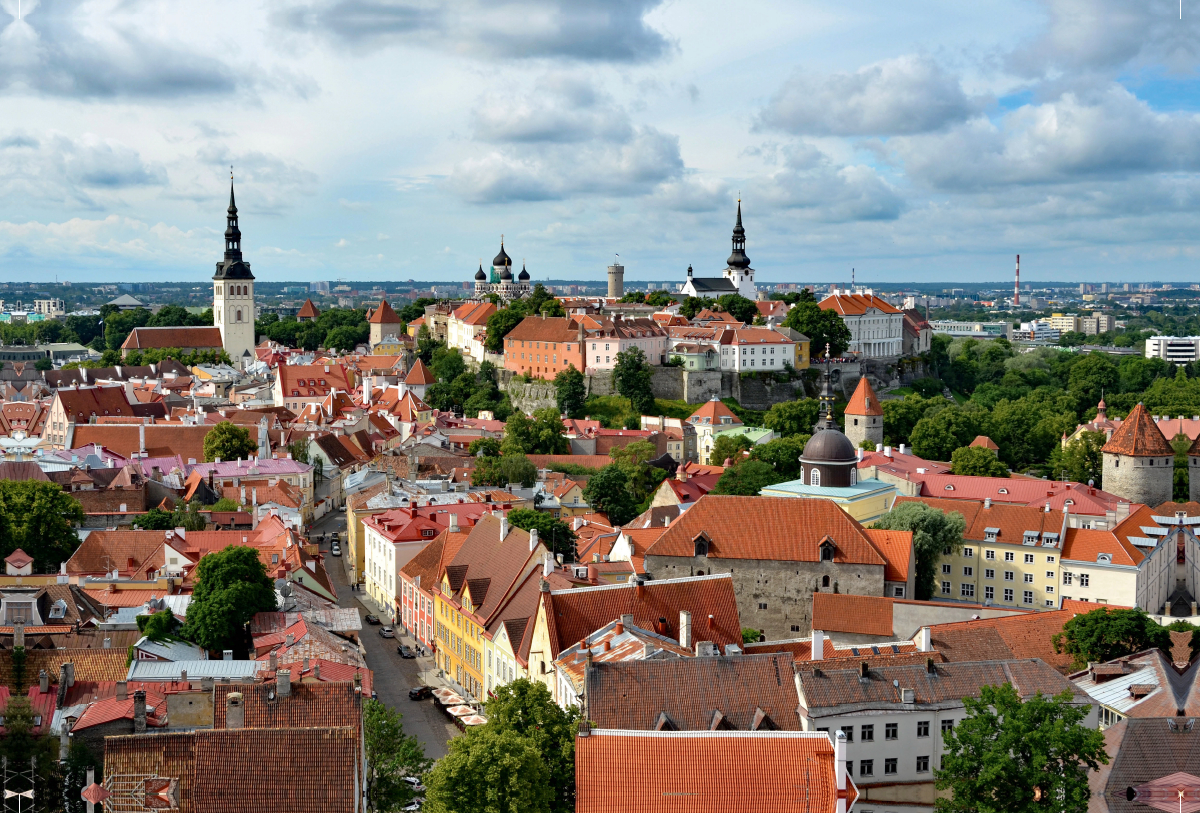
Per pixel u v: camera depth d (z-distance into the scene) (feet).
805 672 363.56
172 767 281.54
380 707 371.15
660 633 451.53
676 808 289.12
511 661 473.26
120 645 450.30
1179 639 490.49
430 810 309.42
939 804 311.47
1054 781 301.02
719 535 577.43
